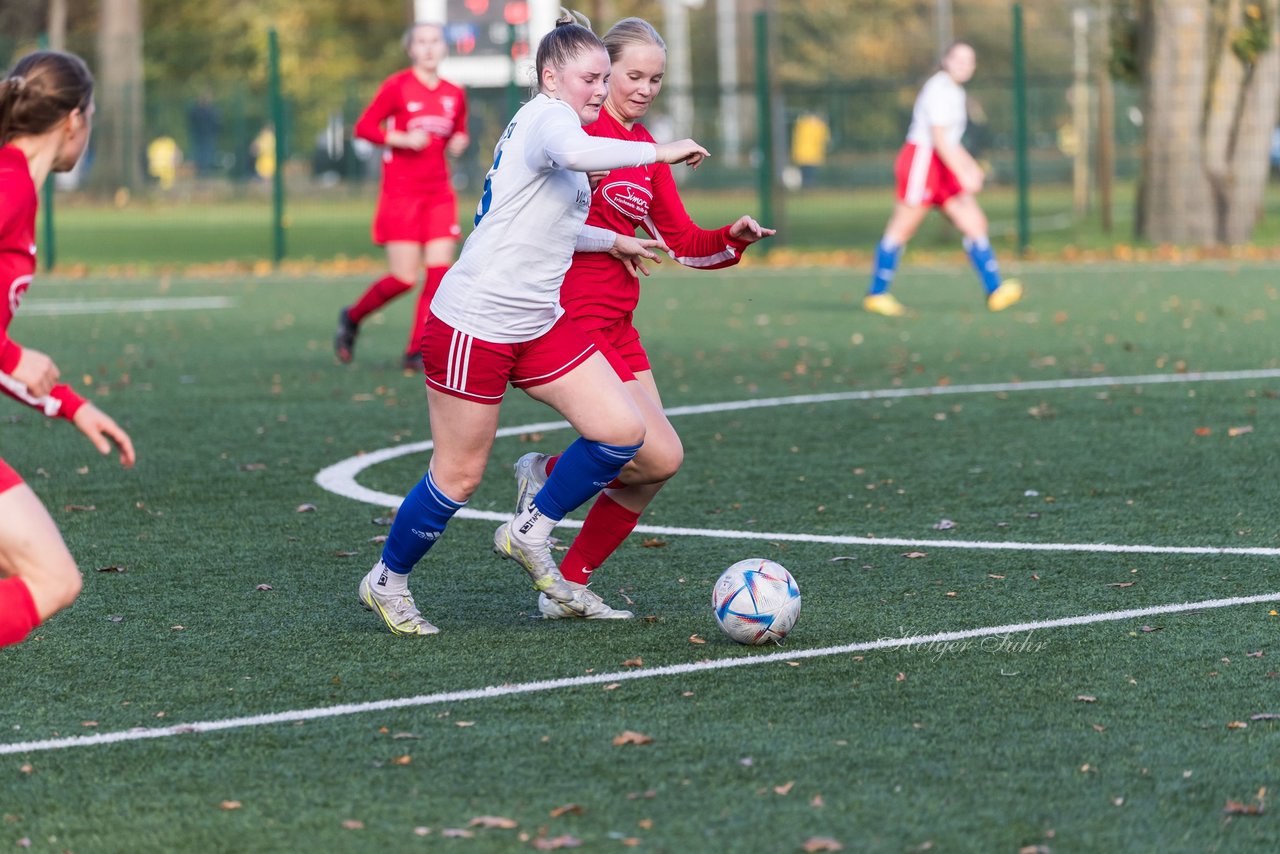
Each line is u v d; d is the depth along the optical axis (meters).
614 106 19.19
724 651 17.69
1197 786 13.39
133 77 130.88
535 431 33.09
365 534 23.95
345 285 71.88
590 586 20.81
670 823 12.73
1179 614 18.83
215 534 23.94
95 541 23.48
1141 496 25.75
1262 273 67.75
